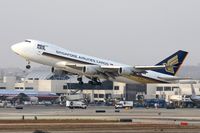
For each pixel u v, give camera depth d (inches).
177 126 6446.9
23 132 5315.0
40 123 6673.2
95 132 5408.5
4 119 7381.9
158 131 5649.6
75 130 5639.8
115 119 7691.9
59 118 7775.6
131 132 5462.6
